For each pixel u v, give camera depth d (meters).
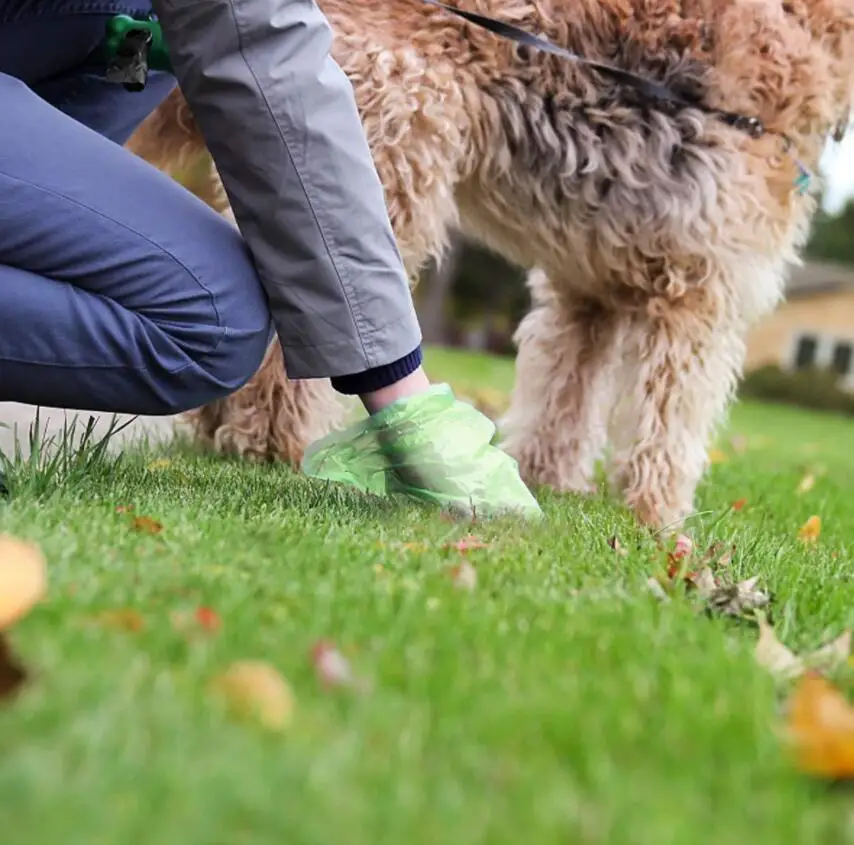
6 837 0.86
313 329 2.29
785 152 3.43
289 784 0.98
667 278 3.43
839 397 29.45
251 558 1.75
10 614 1.26
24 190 2.09
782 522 3.72
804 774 1.20
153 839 0.87
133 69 2.47
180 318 2.21
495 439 4.26
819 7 3.42
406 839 0.93
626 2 3.32
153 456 3.32
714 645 1.56
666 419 3.46
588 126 3.37
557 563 2.04
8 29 2.42
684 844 0.97
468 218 3.70
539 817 0.97
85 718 1.06
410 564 1.90
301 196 2.19
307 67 2.17
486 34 3.26
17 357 2.13
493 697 1.24
